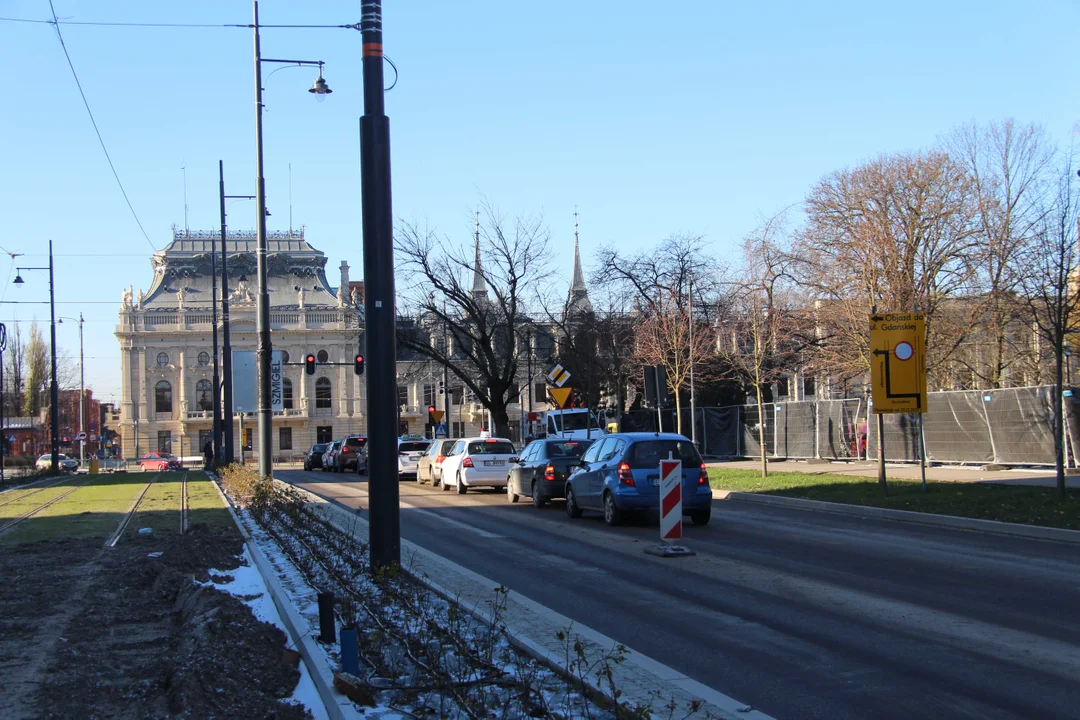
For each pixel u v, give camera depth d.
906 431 29.95
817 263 36.81
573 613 9.83
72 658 8.30
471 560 13.77
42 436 89.31
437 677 6.45
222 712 6.41
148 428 94.06
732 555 13.85
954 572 11.93
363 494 30.42
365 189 10.78
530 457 23.94
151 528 18.75
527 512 21.80
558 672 7.16
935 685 7.08
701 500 17.52
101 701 7.01
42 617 10.15
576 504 19.98
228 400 42.88
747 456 40.38
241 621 8.87
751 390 48.03
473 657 7.07
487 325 48.81
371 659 7.43
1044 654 7.89
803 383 50.44
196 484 35.72
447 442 32.56
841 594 10.66
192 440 95.19
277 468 68.88
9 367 84.56
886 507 18.94
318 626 8.75
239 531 17.50
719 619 9.48
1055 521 15.49
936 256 34.97
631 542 15.66
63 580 12.45
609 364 47.72
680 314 40.91
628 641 8.58
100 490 33.12
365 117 10.81
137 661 8.28
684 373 38.59
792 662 7.81
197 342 95.12
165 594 11.39
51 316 49.94
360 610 8.91
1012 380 35.03
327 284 99.62
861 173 35.78
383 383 10.66
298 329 95.62
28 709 6.80
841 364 36.41
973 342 35.44
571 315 48.31
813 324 39.12
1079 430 23.89
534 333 49.09
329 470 56.88
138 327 94.06
